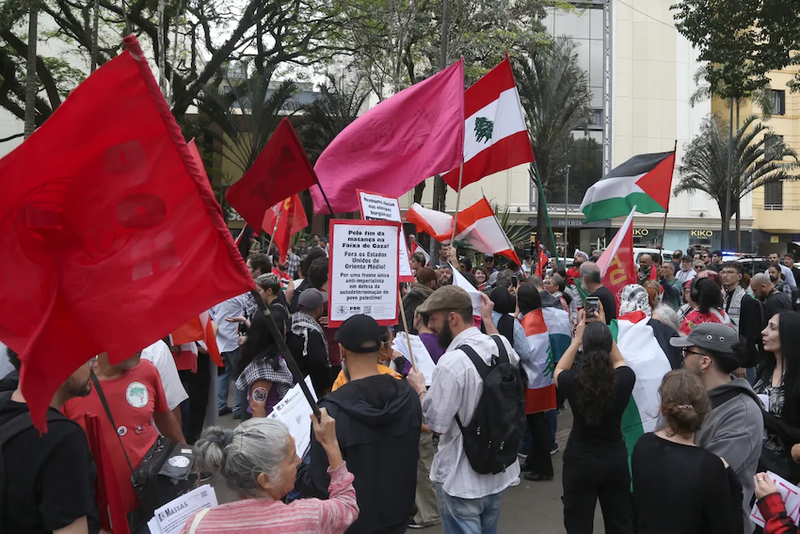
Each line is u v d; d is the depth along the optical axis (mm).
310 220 34719
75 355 2199
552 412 6926
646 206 8781
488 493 3592
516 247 25625
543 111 27094
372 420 2832
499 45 22312
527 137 6516
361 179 5211
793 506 2684
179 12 21484
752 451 3240
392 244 3975
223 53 25484
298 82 29766
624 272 7066
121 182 2225
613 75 38906
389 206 4496
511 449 3498
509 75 6453
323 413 2432
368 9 22281
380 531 2850
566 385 3930
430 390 3533
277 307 4777
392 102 5324
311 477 2693
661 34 39312
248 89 26969
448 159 5113
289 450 2158
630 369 3918
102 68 2111
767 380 4133
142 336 2246
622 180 8938
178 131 2242
